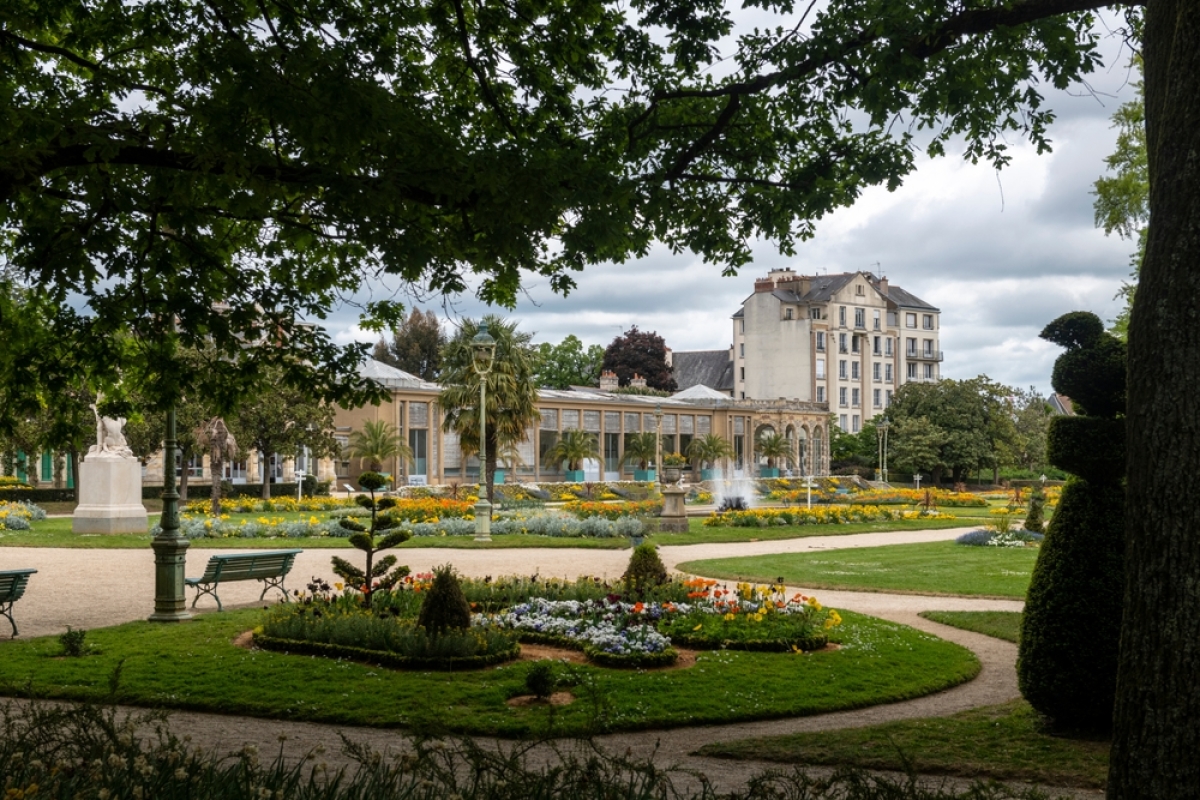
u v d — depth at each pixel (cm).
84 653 1189
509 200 823
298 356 1138
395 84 1026
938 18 873
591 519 3325
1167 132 444
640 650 1161
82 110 793
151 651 1202
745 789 673
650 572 1598
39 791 430
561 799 465
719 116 1023
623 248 1109
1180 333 425
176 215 895
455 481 6625
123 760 451
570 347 11238
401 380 6544
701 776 516
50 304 1131
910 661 1198
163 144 821
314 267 1153
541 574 2080
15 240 1075
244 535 3155
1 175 778
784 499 5853
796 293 10950
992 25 865
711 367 11938
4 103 820
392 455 6184
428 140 852
